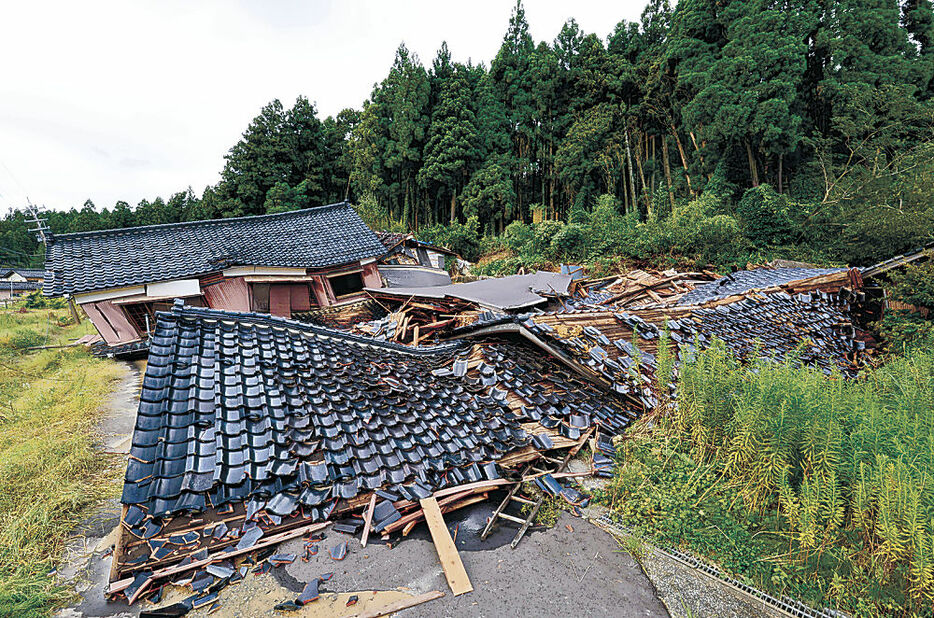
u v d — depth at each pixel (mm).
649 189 24391
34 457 4492
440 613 2551
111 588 2682
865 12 15859
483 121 26953
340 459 3611
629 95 23688
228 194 27297
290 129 28422
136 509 2941
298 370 4535
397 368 5285
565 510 3639
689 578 2879
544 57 25859
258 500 3230
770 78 15516
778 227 13898
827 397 3605
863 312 9430
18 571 2852
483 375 5395
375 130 26469
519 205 29469
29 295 29594
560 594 2717
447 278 16281
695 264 13602
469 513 3576
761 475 3451
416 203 28312
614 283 11805
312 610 2545
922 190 11102
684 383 4430
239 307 11742
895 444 3068
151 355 4023
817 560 2832
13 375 8312
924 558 2336
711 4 17969
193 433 3457
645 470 3951
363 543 3096
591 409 5070
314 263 12289
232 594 2695
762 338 7160
